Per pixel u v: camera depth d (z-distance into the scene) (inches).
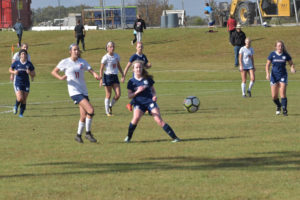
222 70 2871.6
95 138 983.0
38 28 5575.8
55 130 1096.2
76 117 1333.7
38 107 1611.7
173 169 695.7
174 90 2204.7
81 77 941.8
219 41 3900.1
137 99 922.1
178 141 921.5
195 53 3661.4
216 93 2007.9
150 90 921.5
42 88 2390.5
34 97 1979.6
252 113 1331.2
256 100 1689.2
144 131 1066.1
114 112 1444.4
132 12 5585.6
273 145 861.8
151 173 674.2
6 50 4062.5
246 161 738.2
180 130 1063.6
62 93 2150.6
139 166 718.5
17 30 4050.2
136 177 653.3
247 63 1787.6
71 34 4611.2
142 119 1264.8
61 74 2942.9
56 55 3855.8
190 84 2456.9
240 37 2920.8
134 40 3848.4
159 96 1939.0
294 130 1031.0
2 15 5191.9
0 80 2800.2
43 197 569.9
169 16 5019.7
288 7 4190.5
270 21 4579.2
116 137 991.6
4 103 1769.2
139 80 911.7
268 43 3705.7
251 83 1801.2
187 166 712.4
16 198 567.5
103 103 1733.5
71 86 936.9
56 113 1434.5
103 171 690.8
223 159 755.4
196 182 624.7
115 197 566.3
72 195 576.4
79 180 642.8
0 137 999.6
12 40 4493.1
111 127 1131.9
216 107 1492.4
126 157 784.9
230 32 3346.5
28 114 1411.2
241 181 627.2
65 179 649.0
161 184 617.6
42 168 714.2
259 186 604.4
